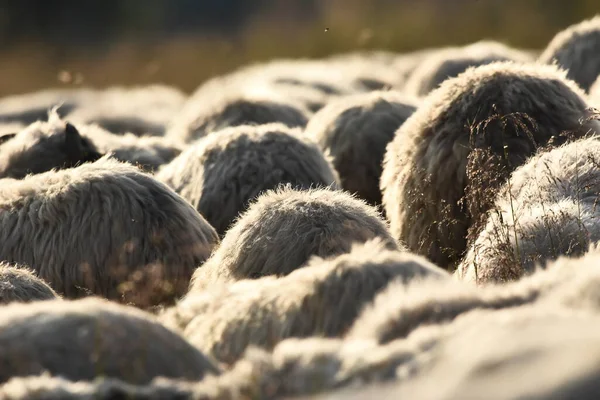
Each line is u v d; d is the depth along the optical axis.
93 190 21.28
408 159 24.17
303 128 34.66
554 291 11.04
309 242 17.84
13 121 49.28
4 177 27.66
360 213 18.70
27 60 105.81
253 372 9.97
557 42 37.12
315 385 9.61
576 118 23.67
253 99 34.88
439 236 23.27
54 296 18.42
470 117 23.56
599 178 19.11
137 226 20.83
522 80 23.97
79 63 101.62
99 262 20.67
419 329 10.21
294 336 12.59
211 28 120.12
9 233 21.25
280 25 112.19
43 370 10.70
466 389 8.30
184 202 21.86
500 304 11.04
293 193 19.31
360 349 10.05
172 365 11.09
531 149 22.94
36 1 120.75
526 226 17.64
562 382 8.06
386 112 30.91
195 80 88.06
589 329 8.70
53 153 27.98
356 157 30.28
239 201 24.98
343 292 12.56
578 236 16.86
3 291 17.69
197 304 14.37
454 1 94.88
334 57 81.62
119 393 10.05
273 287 13.62
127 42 114.06
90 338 10.94
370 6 100.94
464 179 22.98
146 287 20.17
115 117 43.88
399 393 8.69
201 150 26.25
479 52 40.22
